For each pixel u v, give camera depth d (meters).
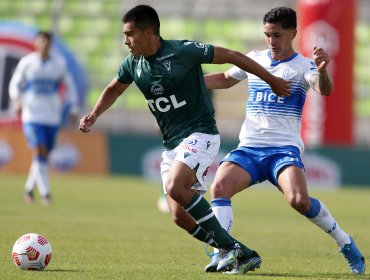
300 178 26.70
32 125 54.53
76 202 57.16
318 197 70.25
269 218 51.19
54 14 91.38
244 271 26.02
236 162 27.72
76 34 103.50
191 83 25.66
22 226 39.91
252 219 50.12
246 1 106.00
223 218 26.62
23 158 83.50
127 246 34.16
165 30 105.19
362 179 82.00
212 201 27.05
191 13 105.81
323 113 83.75
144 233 39.66
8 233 36.66
